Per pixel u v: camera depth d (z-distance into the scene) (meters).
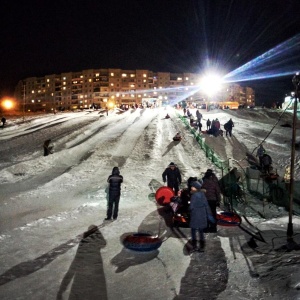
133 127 39.66
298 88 10.07
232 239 9.46
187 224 10.44
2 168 21.64
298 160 23.75
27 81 177.75
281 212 13.18
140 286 6.79
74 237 9.54
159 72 161.12
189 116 45.69
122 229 10.37
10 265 7.63
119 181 11.55
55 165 22.42
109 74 154.38
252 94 185.62
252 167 21.59
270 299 6.25
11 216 11.92
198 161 24.02
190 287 6.75
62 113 66.19
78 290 6.59
